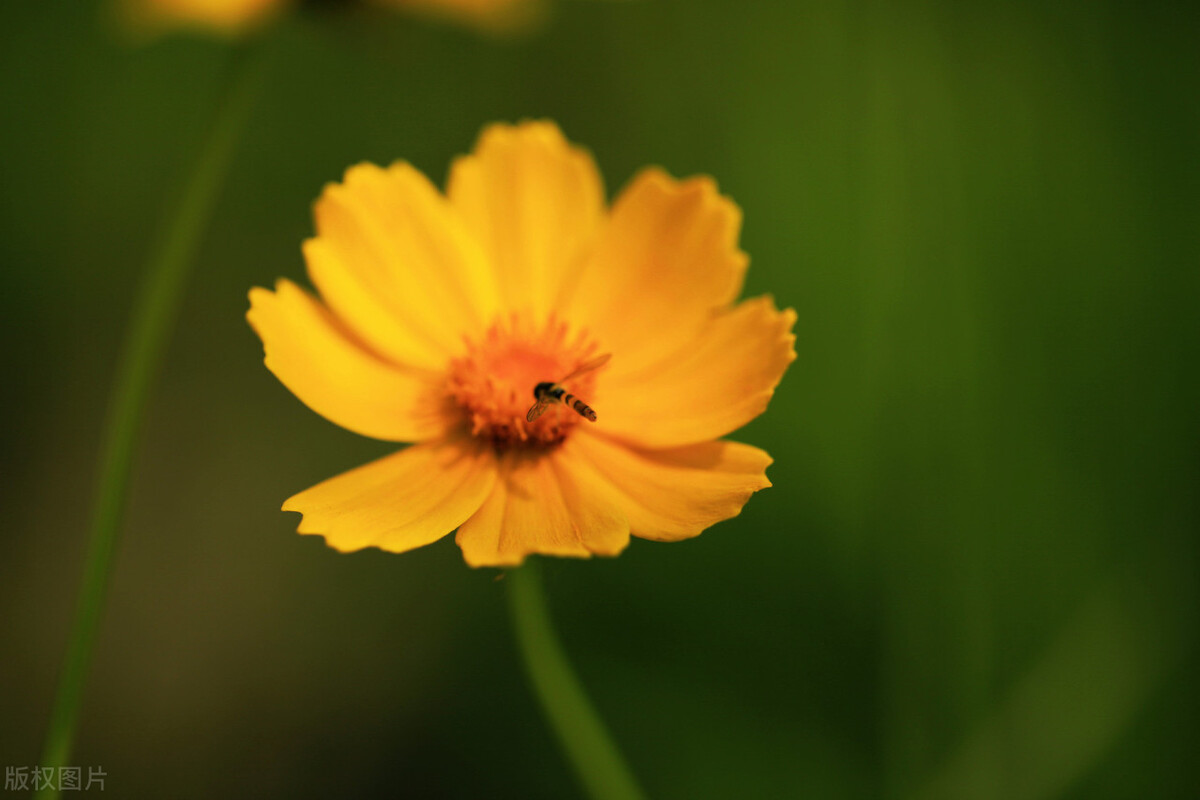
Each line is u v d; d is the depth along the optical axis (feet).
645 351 1.14
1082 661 1.22
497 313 1.15
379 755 1.39
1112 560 1.27
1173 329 1.31
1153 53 1.38
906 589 1.23
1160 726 1.25
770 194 1.41
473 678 1.40
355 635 1.43
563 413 1.11
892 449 1.26
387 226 1.14
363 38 1.25
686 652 1.33
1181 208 1.35
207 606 1.43
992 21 1.36
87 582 1.10
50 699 1.41
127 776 1.39
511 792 1.36
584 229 1.16
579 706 1.11
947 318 1.27
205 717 1.41
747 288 1.39
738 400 1.11
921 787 1.21
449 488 1.10
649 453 1.11
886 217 1.29
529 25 1.30
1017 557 1.27
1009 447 1.28
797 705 1.31
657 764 1.32
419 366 1.13
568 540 1.08
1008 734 1.21
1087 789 1.25
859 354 1.30
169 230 1.16
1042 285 1.32
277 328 1.11
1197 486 1.27
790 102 1.43
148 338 1.14
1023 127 1.35
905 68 1.31
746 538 1.34
